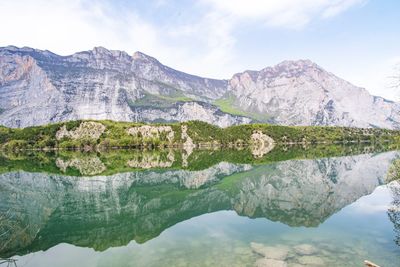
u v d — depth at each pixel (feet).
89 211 152.25
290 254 79.87
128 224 124.88
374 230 97.91
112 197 190.39
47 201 177.37
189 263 76.18
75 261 83.25
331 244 86.53
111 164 410.52
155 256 82.58
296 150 649.61
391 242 85.87
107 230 116.47
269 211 135.54
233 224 114.11
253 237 96.27
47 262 83.35
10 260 80.18
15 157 559.79
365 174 243.60
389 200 143.13
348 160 369.50
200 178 270.67
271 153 576.61
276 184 218.79
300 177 247.29
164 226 115.75
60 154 654.12
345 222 109.19
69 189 219.20
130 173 310.45
